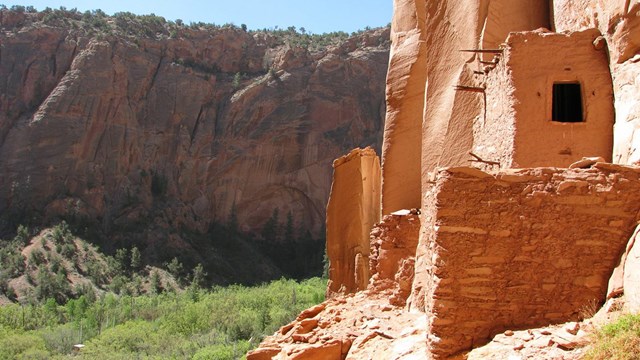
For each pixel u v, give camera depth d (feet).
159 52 431.02
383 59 440.86
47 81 404.98
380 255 49.39
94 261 339.16
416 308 41.04
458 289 28.02
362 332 38.88
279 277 376.07
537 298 27.71
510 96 36.32
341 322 42.06
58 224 357.00
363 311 43.19
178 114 411.75
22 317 240.53
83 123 384.68
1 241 346.33
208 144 409.08
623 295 26.40
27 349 187.73
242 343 165.99
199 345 175.22
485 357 26.14
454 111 45.19
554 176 28.27
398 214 49.75
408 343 34.17
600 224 27.73
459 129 44.78
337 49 450.30
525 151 35.53
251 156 405.59
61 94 388.16
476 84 44.42
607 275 27.45
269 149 406.21
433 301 28.17
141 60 416.05
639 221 27.35
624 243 27.45
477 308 27.89
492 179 28.48
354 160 73.20
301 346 39.17
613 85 35.37
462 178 28.58
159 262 352.90
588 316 26.86
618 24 34.76
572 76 36.04
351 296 49.47
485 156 40.50
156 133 404.98
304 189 404.16
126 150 391.45
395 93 57.77
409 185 55.52
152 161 397.80
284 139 407.85
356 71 433.89
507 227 28.14
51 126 380.37
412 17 58.65
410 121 56.49
